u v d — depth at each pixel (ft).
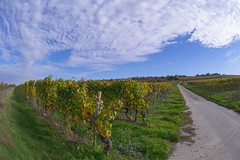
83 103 17.13
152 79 200.13
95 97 18.75
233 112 33.83
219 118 29.94
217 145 18.21
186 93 87.92
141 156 16.24
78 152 14.71
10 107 26.32
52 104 24.43
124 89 27.84
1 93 35.68
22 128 18.45
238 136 20.29
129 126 24.12
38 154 13.00
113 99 28.81
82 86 21.68
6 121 17.04
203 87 106.22
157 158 15.51
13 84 139.23
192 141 19.99
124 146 17.63
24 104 39.60
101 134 15.33
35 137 16.80
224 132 22.34
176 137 20.52
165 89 73.00
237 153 15.83
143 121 27.12
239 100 41.50
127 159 15.31
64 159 13.08
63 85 21.13
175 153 16.85
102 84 32.17
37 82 34.12
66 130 18.72
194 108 42.11
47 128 20.72
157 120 29.37
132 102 27.45
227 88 77.66
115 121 26.91
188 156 16.05
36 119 24.48
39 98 31.50
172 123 27.71
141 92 28.19
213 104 45.60
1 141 11.99
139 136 20.72
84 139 17.26
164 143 18.45
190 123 28.19
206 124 26.89
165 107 44.27
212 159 15.11
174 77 306.55
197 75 391.45
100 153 14.82
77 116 17.85
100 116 15.60
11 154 11.14
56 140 17.10
